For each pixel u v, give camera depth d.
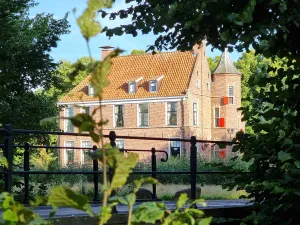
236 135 5.64
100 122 2.08
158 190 14.36
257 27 4.76
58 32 17.38
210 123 50.94
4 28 16.19
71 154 47.50
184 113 45.97
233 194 13.41
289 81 5.35
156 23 5.39
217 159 23.72
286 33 4.75
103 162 2.12
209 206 6.56
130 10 5.76
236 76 51.56
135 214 2.21
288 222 5.11
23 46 16.55
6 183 5.12
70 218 4.60
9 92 16.39
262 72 5.48
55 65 17.28
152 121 46.88
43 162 23.77
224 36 4.83
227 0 4.73
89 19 1.99
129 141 47.59
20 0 16.45
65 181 14.27
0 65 16.08
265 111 5.55
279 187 4.91
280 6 4.53
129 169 2.15
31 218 2.11
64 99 46.03
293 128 5.23
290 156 4.82
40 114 16.50
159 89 47.00
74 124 2.11
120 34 5.55
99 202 7.90
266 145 5.37
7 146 4.91
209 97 50.53
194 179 6.14
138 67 49.47
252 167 5.53
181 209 5.35
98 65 1.99
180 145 46.00
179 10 5.05
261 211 5.30
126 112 47.75
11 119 15.98
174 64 48.56
